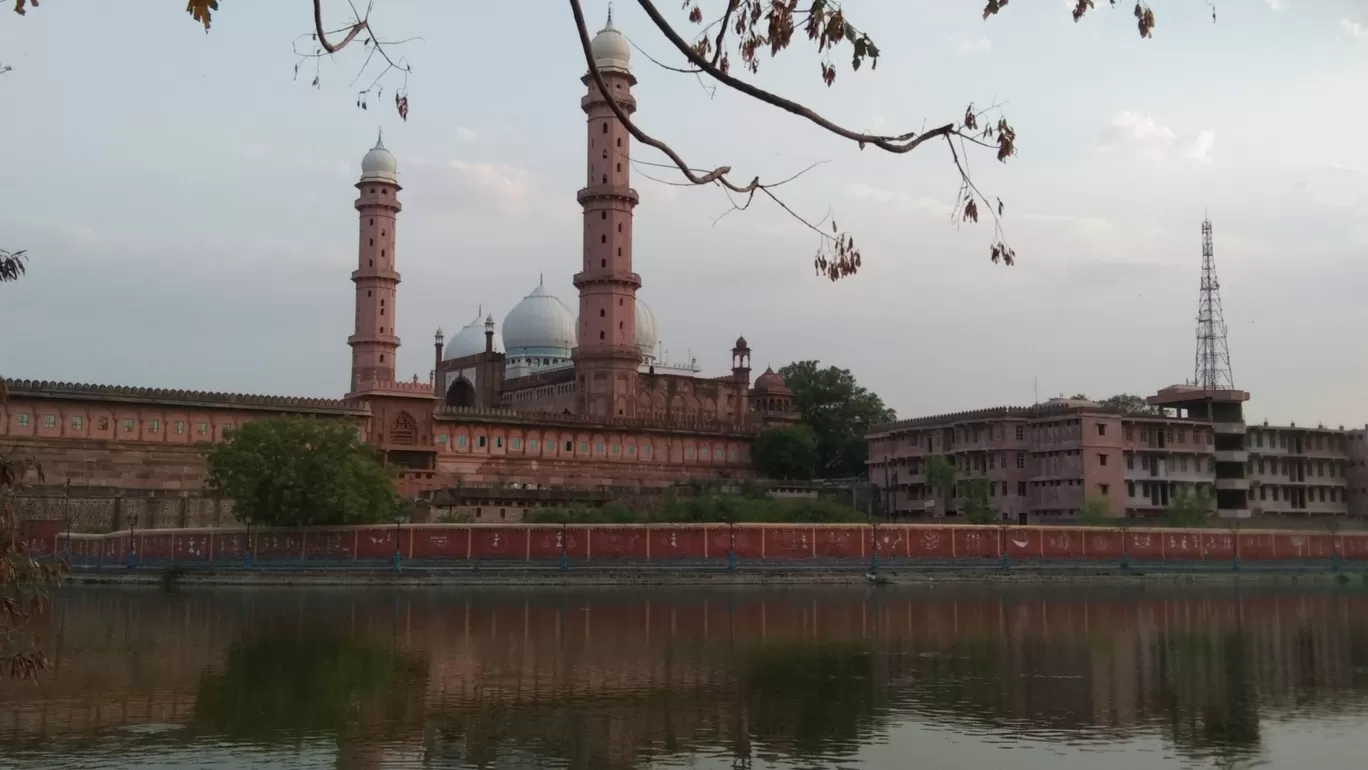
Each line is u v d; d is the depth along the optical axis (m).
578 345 109.94
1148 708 24.98
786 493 103.62
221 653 33.59
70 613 47.12
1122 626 43.09
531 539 66.38
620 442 105.00
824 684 28.16
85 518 73.94
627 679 28.83
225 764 19.56
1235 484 101.50
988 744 21.30
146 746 20.88
